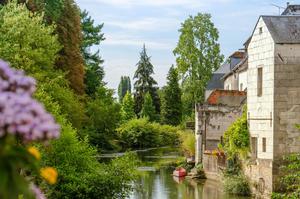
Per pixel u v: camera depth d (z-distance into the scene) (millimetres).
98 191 22219
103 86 66438
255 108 32875
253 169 32750
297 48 30547
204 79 77125
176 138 89625
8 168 3826
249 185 33219
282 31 30969
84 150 23531
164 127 90938
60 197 21172
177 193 34500
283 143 30719
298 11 48781
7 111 3664
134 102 119438
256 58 32750
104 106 59688
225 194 33656
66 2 46062
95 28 62562
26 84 3967
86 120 47594
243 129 34094
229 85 57281
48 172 4324
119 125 85250
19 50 30625
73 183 21766
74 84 46031
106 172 23000
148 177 43250
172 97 102000
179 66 78125
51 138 3895
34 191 4461
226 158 37250
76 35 46750
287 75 30594
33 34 33156
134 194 33719
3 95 3725
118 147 74438
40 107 3785
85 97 48906
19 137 3875
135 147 84938
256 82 32688
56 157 22234
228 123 45000
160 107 114312
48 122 3781
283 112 30625
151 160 59812
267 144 31375
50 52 35094
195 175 42250
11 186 3811
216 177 39969
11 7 33594
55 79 33125
